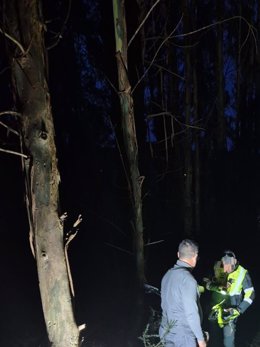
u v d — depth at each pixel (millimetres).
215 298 4766
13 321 5402
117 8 4020
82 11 8375
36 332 5062
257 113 13172
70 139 8836
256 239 9898
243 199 11789
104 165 8883
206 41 12734
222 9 11133
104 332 4938
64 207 8234
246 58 12312
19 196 7676
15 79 2941
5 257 7133
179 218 10062
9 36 2830
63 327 3041
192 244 3453
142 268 4676
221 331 4992
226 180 11469
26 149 2951
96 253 7762
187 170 8617
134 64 5367
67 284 3047
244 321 6023
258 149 13047
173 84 8977
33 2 2904
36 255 3010
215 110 12586
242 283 4582
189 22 8438
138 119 6039
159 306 4922
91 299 6105
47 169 2953
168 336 3354
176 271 3371
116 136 5625
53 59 8422
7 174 7652
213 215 11273
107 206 8398
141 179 4508
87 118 9070
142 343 4465
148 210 6871
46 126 2955
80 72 9000
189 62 8461
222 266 4754
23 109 2926
